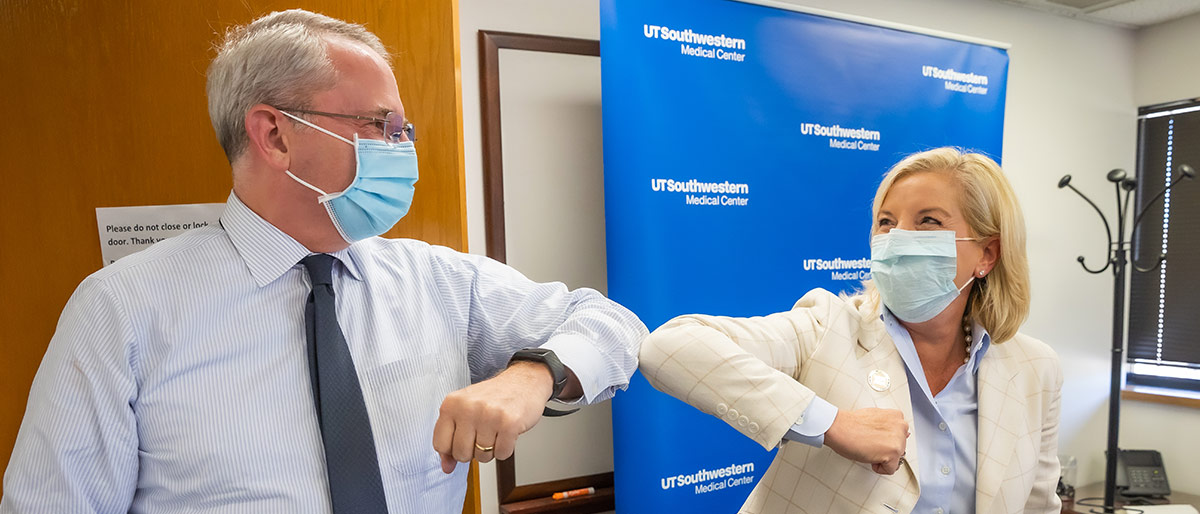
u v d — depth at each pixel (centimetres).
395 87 93
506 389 77
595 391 92
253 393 82
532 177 211
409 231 136
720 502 215
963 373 119
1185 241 330
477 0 203
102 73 127
